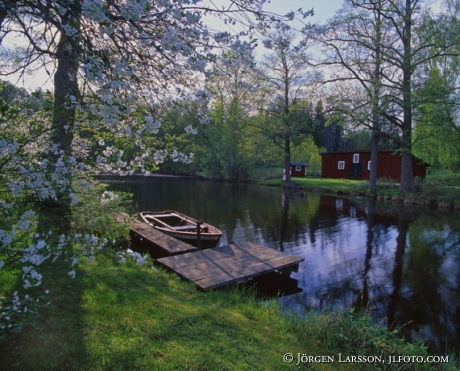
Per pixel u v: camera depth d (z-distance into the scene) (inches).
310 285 265.4
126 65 83.8
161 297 174.1
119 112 85.3
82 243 122.0
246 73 116.5
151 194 775.1
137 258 143.5
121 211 311.9
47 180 95.0
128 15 78.6
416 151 812.0
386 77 689.6
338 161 1234.0
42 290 147.0
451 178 764.0
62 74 90.5
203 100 106.2
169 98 108.0
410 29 665.0
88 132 130.3
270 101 1000.9
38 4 78.6
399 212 580.4
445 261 324.8
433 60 712.4
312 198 761.0
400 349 151.0
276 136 1051.9
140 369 106.1
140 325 135.7
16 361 100.0
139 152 131.2
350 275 287.4
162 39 81.5
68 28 76.0
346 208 620.7
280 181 1123.3
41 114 112.9
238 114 962.1
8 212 99.0
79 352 109.5
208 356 120.2
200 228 361.7
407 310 227.1
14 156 88.0
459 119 684.1
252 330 153.1
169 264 250.7
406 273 293.7
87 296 152.3
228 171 1355.8
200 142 1349.7
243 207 618.2
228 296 205.5
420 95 641.6
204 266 250.8
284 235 418.9
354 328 164.1
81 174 114.2
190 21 91.1
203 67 91.0
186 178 1379.2
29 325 117.0
